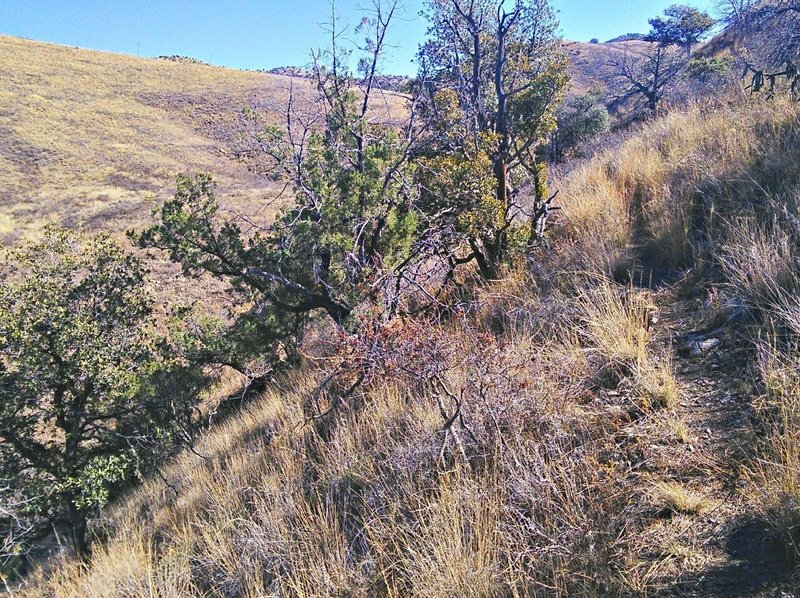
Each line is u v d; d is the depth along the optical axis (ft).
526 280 19.94
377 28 22.49
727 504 9.18
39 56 211.41
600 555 8.93
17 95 168.96
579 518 9.58
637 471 10.45
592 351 14.17
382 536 11.22
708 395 11.76
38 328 27.25
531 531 9.86
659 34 99.25
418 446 12.75
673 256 17.62
